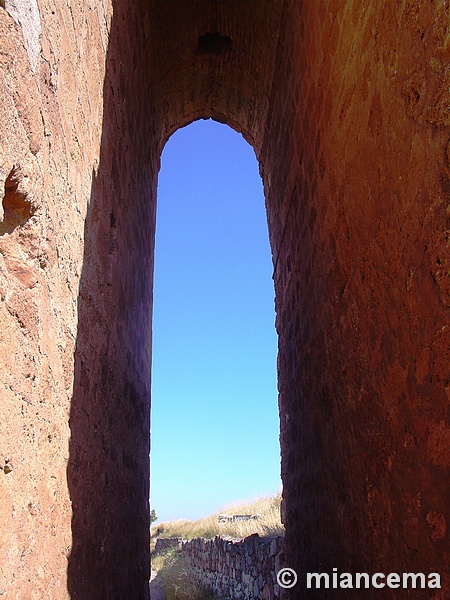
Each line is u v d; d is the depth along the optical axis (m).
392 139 2.42
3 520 1.70
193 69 7.67
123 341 4.34
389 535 2.51
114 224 4.05
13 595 1.76
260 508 15.90
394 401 2.42
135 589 4.66
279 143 5.98
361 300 2.94
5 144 1.79
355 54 3.04
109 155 3.90
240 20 6.67
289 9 5.17
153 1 5.88
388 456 2.52
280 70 5.77
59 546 2.37
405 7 2.26
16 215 2.05
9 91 1.84
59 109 2.52
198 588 11.38
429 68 2.02
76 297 2.81
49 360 2.26
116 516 3.85
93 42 3.42
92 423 3.15
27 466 1.94
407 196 2.24
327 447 3.79
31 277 2.04
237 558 9.51
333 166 3.55
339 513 3.45
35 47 2.15
